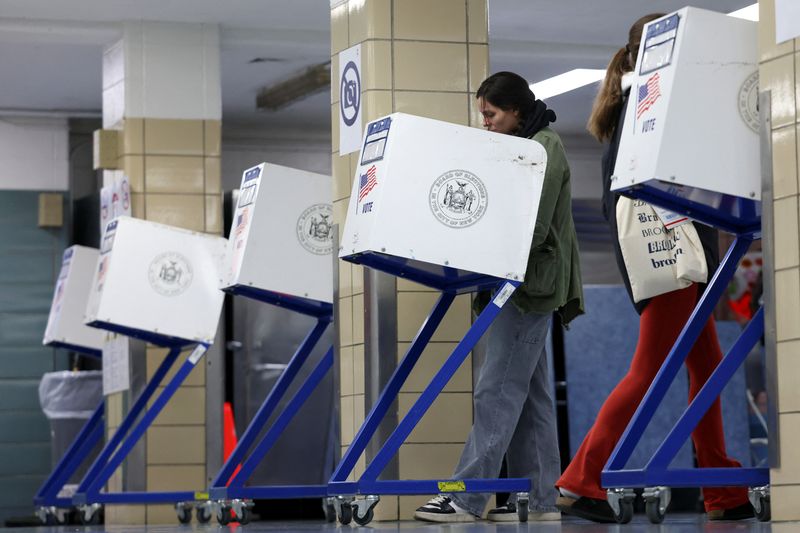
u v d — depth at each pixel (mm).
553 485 6246
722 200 4938
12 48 11250
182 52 10656
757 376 11953
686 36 4750
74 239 13797
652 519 4863
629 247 5504
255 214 7629
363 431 6031
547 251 5887
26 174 13664
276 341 12523
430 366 6949
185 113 10617
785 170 4832
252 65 11734
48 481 10883
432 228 5590
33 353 13594
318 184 7812
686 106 4738
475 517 6113
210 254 9070
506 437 5949
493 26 10922
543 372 6309
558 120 13969
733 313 12891
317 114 13523
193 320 8977
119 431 9484
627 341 11359
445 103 7137
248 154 14203
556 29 11047
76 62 11781
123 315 8773
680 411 11203
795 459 4777
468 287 5992
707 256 5512
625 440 4969
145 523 10258
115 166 10594
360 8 7203
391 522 6500
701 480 4867
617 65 5699
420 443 6926
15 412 13539
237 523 8203
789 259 4828
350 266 7164
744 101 4836
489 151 5734
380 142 5652
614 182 4852
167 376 10375
